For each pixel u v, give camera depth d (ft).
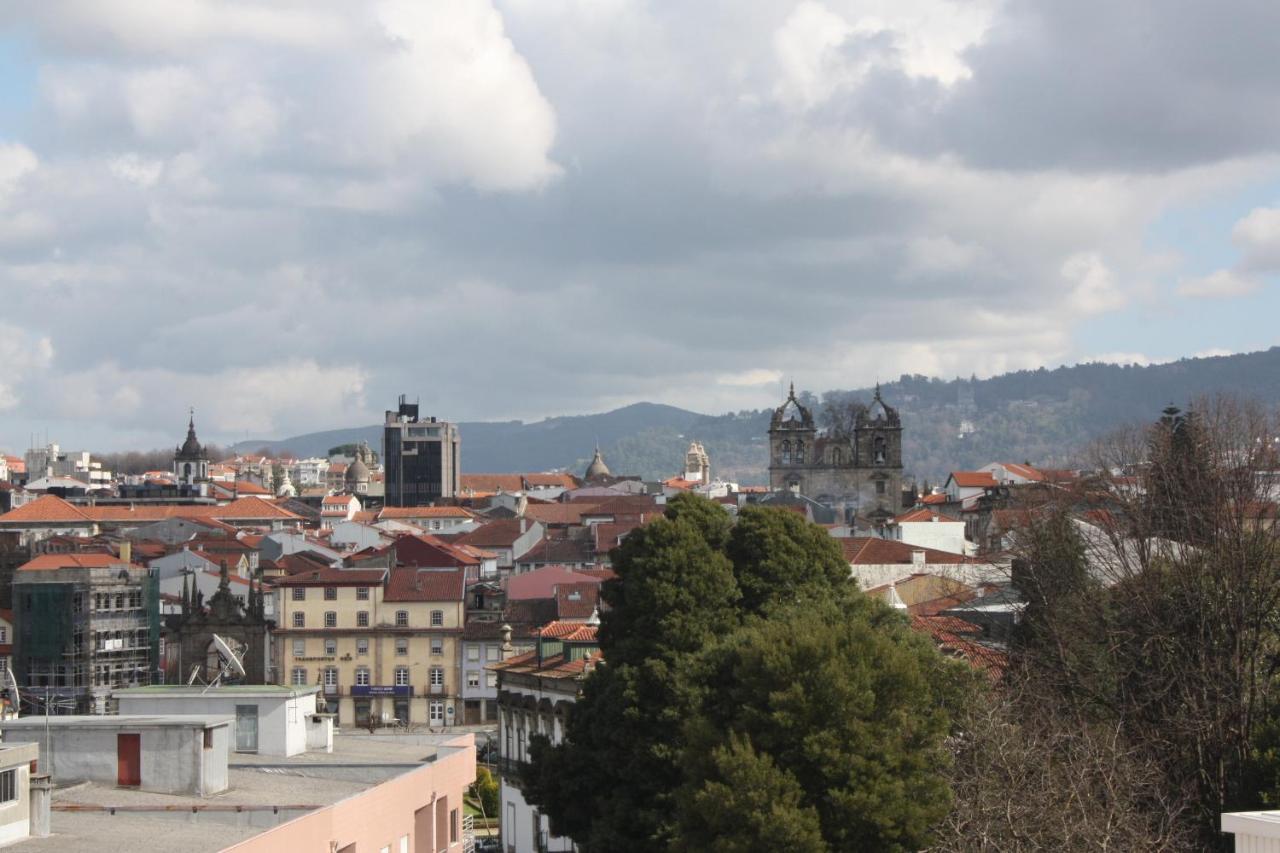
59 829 243.81
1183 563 364.99
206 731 277.85
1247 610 350.23
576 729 342.85
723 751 276.21
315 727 340.80
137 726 276.21
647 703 327.47
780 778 273.54
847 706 281.74
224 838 240.53
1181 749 329.72
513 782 458.50
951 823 272.51
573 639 460.55
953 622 436.35
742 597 352.69
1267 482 411.54
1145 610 356.59
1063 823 265.54
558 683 429.79
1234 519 374.43
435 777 317.01
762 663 290.97
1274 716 317.22
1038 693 333.21
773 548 354.74
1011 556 502.38
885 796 274.36
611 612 356.59
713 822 272.92
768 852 267.80
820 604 336.08
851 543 646.74
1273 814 209.36
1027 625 398.83
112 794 270.46
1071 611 374.84
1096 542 443.73
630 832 323.37
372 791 278.05
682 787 286.25
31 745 236.22
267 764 311.88
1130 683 349.20
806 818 269.85
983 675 315.17
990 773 279.49
